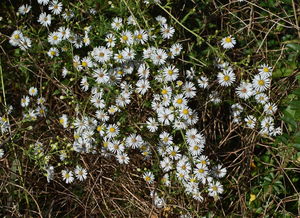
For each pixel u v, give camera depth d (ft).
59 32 2.67
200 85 2.67
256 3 2.85
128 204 2.77
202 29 2.82
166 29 2.66
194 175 2.60
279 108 2.76
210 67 2.72
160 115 2.59
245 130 2.81
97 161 2.73
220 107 2.79
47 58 2.76
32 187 2.72
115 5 2.72
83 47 2.76
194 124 2.74
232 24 2.86
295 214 2.72
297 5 2.81
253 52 2.84
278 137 2.63
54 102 2.83
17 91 2.85
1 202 2.71
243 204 2.74
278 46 2.84
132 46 2.60
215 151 2.78
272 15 2.83
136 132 2.66
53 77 2.77
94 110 2.71
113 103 2.66
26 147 2.72
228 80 2.64
